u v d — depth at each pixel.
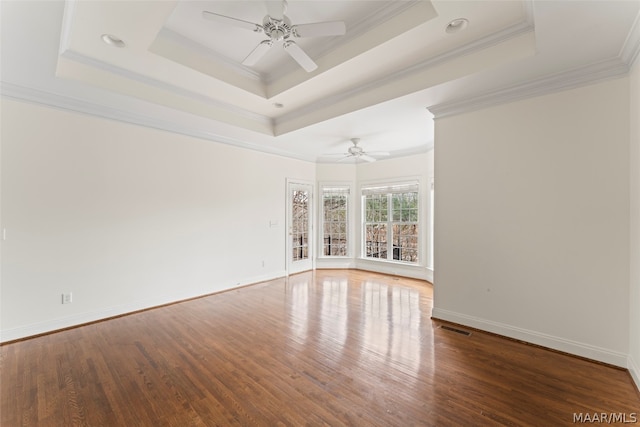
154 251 4.03
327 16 2.59
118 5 2.06
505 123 3.01
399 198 6.12
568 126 2.65
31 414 1.88
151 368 2.43
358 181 6.76
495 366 2.45
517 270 2.95
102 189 3.56
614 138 2.43
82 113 3.39
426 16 2.31
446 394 2.08
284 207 6.00
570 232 2.65
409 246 5.95
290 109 4.27
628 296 2.37
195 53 3.10
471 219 3.27
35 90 3.05
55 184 3.21
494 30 2.42
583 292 2.58
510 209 2.99
